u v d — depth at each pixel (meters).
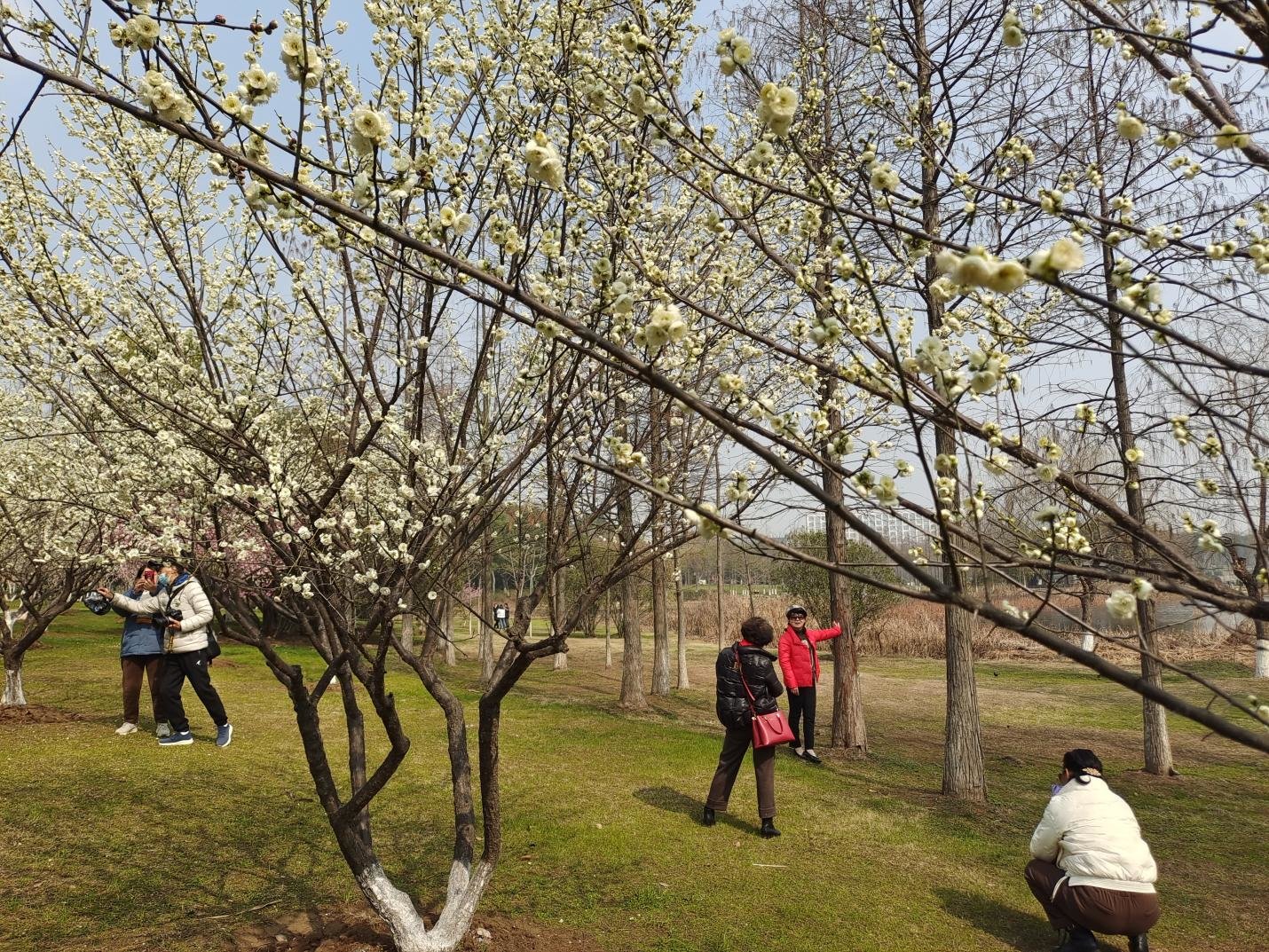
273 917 3.87
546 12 3.28
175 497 3.75
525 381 3.13
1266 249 1.95
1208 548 1.93
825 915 4.30
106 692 8.87
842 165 4.14
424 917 3.91
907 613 20.03
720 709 5.64
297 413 4.11
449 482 3.30
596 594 3.36
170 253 3.43
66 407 4.42
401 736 3.32
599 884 4.57
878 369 2.08
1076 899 3.90
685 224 4.29
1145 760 7.98
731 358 4.35
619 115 3.14
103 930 3.65
